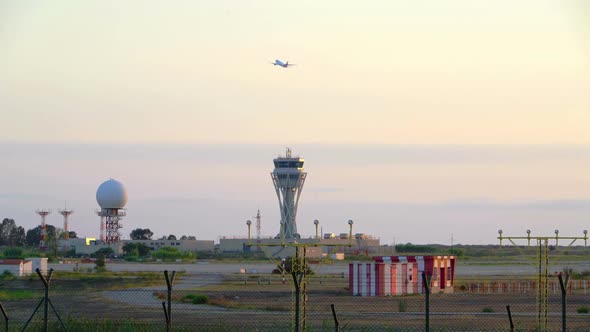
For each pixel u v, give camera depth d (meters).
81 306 131.00
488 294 169.75
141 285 191.38
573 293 173.50
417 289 173.75
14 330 79.25
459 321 110.38
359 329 92.62
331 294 168.62
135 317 112.00
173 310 124.81
